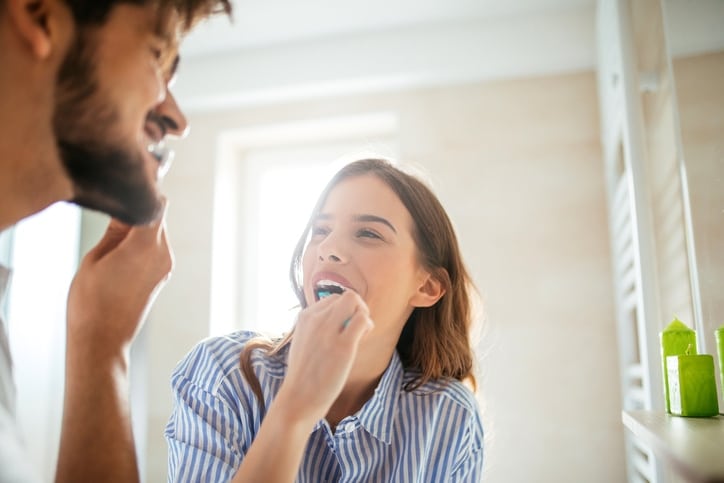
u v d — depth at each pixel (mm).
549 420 1756
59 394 1964
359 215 933
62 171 554
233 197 2195
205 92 2082
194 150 2143
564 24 1867
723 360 886
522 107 1929
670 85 1114
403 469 941
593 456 1714
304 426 651
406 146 1979
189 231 2080
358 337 674
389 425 938
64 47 522
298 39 2025
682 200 1079
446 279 1049
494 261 1861
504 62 1888
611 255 1795
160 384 1993
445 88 1992
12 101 511
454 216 1908
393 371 973
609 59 1558
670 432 653
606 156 1764
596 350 1764
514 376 1795
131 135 567
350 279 900
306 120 2080
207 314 2008
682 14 1072
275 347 962
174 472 845
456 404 999
